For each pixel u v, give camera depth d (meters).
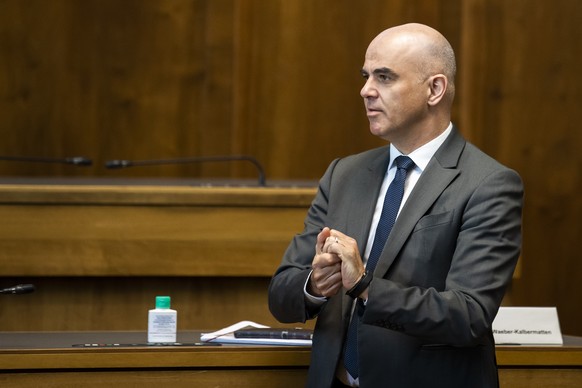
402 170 6.46
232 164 17.02
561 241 16.58
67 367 6.36
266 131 16.97
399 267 6.16
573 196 16.59
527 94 16.64
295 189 9.66
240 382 6.62
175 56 17.02
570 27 16.62
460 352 6.05
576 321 16.58
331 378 6.21
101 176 16.86
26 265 9.28
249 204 9.52
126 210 9.41
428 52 6.36
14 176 16.69
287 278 6.43
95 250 9.35
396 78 6.32
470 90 16.59
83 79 16.83
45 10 16.77
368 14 17.08
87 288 9.48
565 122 16.62
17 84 16.70
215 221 9.50
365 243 6.43
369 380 6.07
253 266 9.53
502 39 16.64
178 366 6.52
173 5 17.00
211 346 6.59
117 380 6.46
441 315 5.80
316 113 17.03
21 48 16.70
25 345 6.76
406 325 5.84
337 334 6.30
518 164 16.62
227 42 17.08
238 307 9.65
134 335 7.63
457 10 17.02
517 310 7.23
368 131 17.11
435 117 6.44
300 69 16.98
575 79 16.66
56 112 16.78
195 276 9.60
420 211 6.21
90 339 7.25
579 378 6.98
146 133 16.95
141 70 16.94
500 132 16.64
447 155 6.39
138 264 9.41
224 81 17.08
